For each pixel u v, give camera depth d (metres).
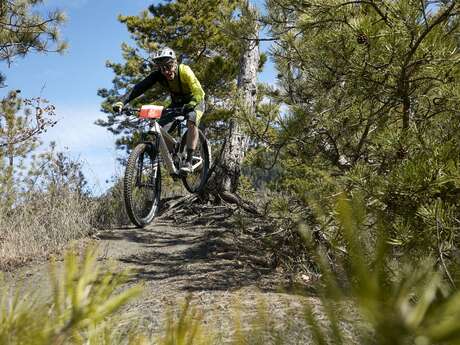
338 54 3.74
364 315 0.21
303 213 3.48
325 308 0.25
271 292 3.39
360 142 4.05
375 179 2.90
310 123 4.31
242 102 4.76
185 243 5.80
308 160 4.38
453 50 3.36
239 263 4.58
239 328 0.33
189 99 6.24
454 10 3.39
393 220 2.73
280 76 4.93
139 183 6.00
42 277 4.19
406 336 0.20
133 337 0.43
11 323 0.34
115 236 6.19
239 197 7.58
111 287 0.36
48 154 7.16
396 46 3.35
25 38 8.58
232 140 8.17
